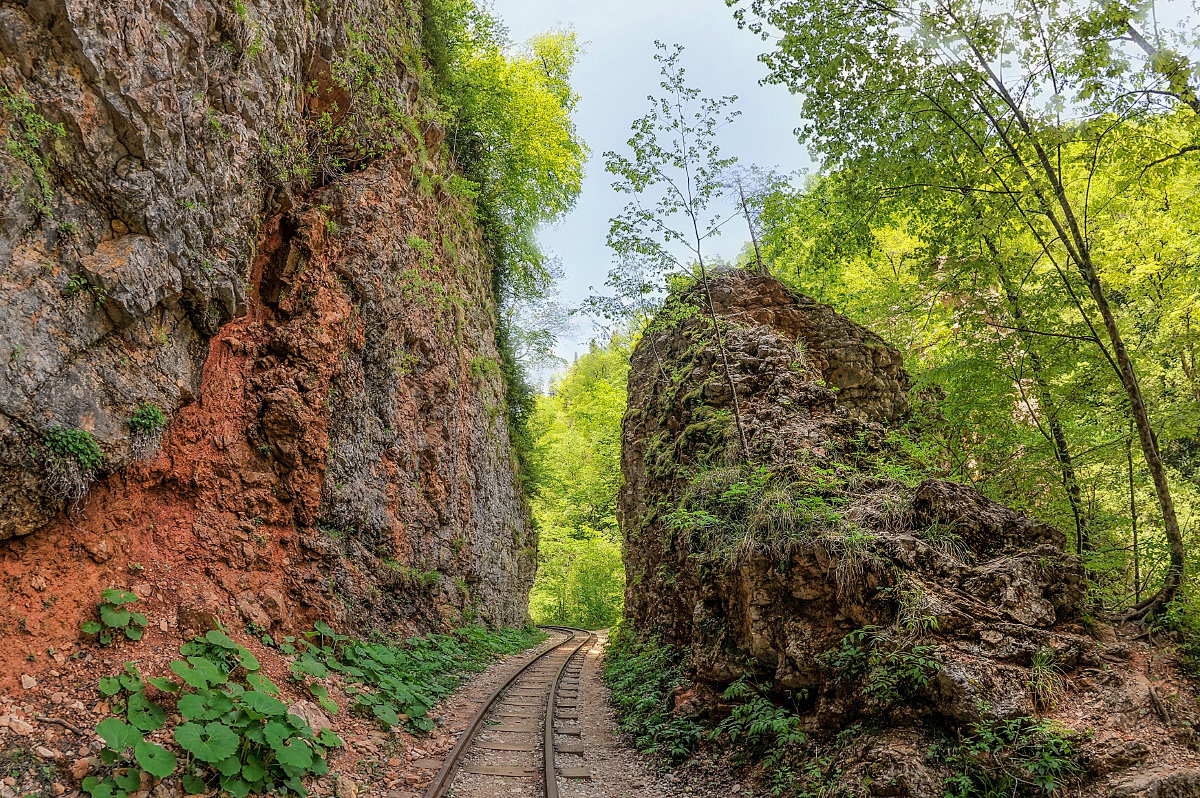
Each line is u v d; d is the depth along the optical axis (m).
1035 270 11.42
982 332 9.92
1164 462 13.17
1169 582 7.12
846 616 6.86
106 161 6.11
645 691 10.08
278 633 8.32
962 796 5.07
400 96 13.91
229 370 8.85
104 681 5.49
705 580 9.35
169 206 6.74
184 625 6.77
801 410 10.55
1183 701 5.61
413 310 14.07
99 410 6.12
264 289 9.68
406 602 12.34
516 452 25.77
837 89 9.65
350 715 7.88
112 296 6.08
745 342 12.23
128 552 6.81
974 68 8.87
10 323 5.30
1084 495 11.30
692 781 7.29
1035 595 6.34
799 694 7.04
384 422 12.55
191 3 7.22
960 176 9.86
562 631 28.59
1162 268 10.36
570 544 35.62
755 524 8.12
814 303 13.84
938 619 6.06
